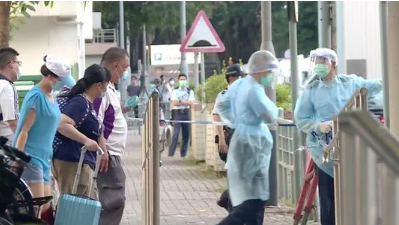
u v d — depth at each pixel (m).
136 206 21.03
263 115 14.05
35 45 36.31
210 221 18.70
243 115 14.15
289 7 20.34
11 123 14.19
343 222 6.73
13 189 10.59
